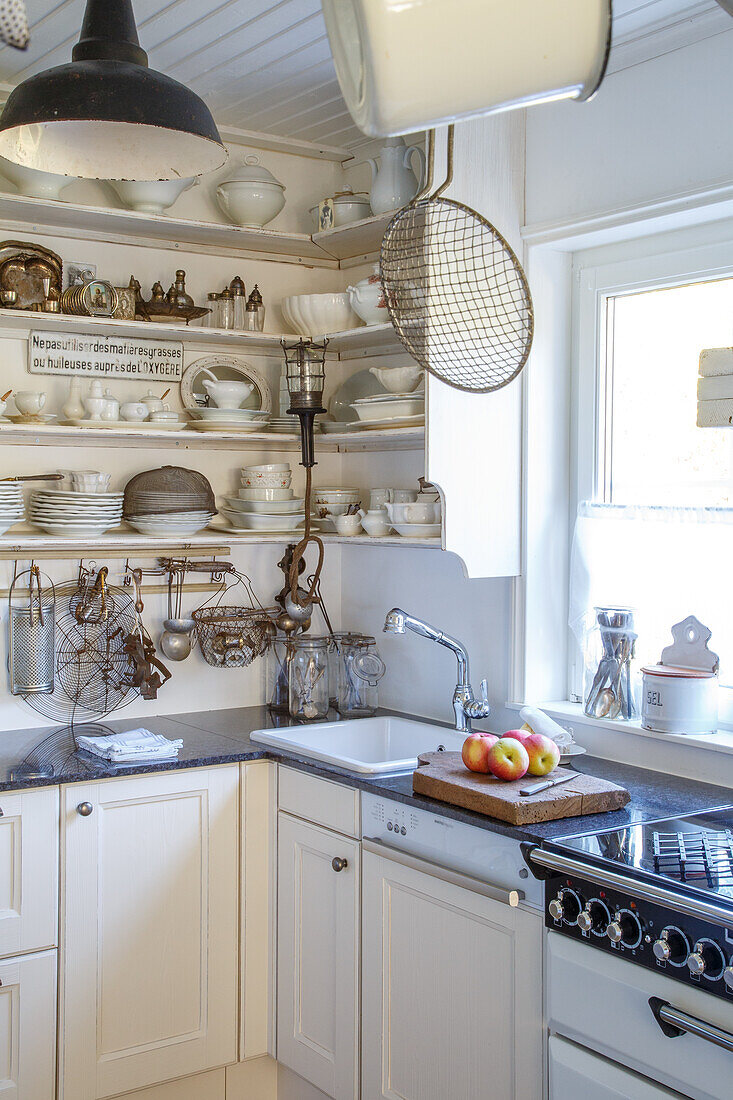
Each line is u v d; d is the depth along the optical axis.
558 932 1.91
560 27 0.83
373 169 3.00
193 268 3.24
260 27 2.50
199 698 3.28
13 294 2.83
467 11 0.81
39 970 2.47
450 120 0.87
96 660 3.06
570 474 2.83
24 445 2.96
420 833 2.28
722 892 1.64
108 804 2.56
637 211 2.44
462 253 2.51
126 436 2.94
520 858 2.01
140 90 1.70
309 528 3.14
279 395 3.35
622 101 2.48
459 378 2.45
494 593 2.91
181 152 1.96
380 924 2.39
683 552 2.54
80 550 2.97
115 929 2.58
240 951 2.77
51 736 2.90
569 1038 1.90
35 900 2.46
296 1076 2.79
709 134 2.30
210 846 2.71
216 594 3.31
